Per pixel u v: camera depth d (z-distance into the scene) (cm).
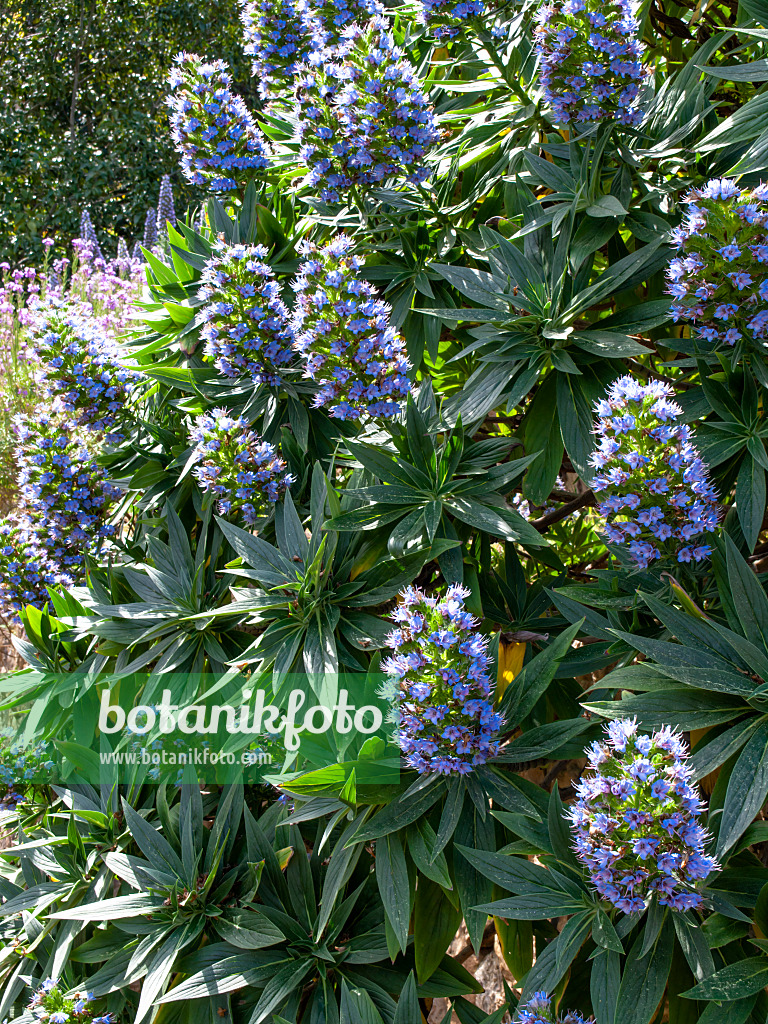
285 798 232
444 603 175
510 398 219
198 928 213
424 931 199
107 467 299
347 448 231
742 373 199
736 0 287
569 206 229
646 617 206
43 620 285
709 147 204
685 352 211
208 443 234
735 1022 146
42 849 258
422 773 180
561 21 210
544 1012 161
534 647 249
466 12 237
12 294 737
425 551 208
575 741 195
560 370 226
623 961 169
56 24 1282
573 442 218
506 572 249
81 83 1341
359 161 247
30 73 1277
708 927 157
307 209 327
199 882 225
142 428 305
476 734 177
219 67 284
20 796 281
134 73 1338
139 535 309
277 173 333
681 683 168
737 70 196
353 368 211
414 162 251
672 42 311
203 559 249
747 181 226
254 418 261
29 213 1173
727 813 146
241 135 287
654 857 138
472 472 218
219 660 239
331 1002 199
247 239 290
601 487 177
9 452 541
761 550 248
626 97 215
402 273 270
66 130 1330
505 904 165
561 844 167
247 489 233
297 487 251
